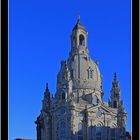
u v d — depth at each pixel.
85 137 191.50
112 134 197.00
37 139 199.50
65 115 192.00
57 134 192.62
